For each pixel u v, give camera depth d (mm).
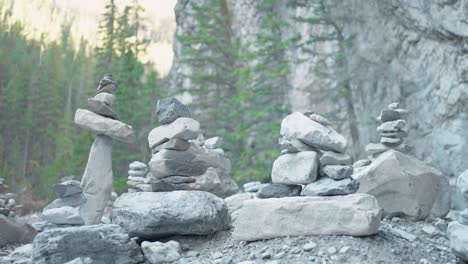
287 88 27703
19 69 41094
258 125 28203
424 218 7523
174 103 6637
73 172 27156
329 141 5762
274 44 27578
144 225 5668
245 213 5621
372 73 20703
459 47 15859
